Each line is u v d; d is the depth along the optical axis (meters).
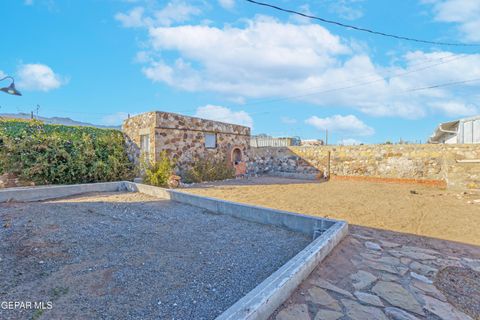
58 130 10.35
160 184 9.12
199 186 9.70
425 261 3.11
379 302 2.20
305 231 4.22
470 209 6.09
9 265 2.77
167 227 4.39
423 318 2.01
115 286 2.42
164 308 2.10
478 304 2.25
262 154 15.47
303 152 13.95
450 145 10.17
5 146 8.69
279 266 2.96
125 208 5.62
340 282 2.52
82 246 3.39
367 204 6.63
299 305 2.11
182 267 2.87
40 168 9.06
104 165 10.37
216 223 4.73
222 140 12.79
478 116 11.33
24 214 4.75
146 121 10.55
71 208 5.42
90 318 1.94
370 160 11.91
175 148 10.65
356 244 3.63
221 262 3.04
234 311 1.73
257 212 4.86
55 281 2.48
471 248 3.62
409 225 4.75
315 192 8.59
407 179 10.89
